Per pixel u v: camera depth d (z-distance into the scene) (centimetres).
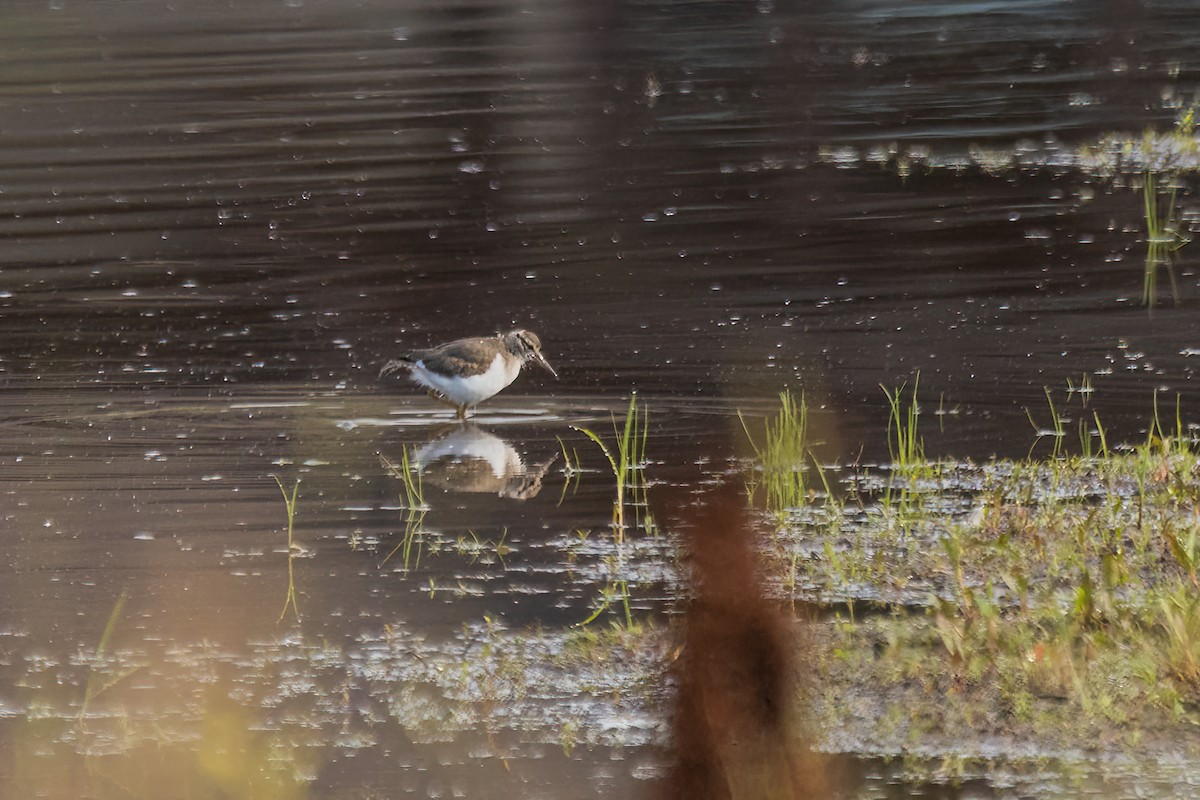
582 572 1075
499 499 1222
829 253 1948
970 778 799
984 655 898
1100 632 899
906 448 1294
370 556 1113
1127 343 1559
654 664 934
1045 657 880
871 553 1062
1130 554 1023
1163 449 1187
